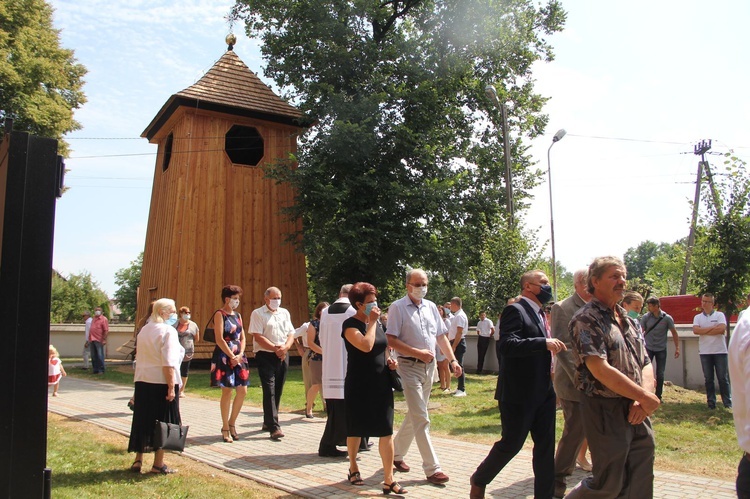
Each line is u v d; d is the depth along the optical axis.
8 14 24.80
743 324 3.57
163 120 22.56
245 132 23.36
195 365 19.89
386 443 5.97
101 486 6.07
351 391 6.07
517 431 5.11
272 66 23.39
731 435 8.57
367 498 5.77
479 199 23.42
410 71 22.69
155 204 23.67
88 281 53.97
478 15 23.30
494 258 17.16
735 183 11.70
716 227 11.62
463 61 23.14
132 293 71.12
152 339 6.69
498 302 16.66
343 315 7.66
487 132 26.03
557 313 6.15
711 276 11.44
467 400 12.24
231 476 6.64
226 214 21.11
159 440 6.39
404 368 6.48
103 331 19.86
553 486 5.11
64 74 27.86
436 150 22.83
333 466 7.09
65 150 27.20
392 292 24.17
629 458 4.17
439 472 6.26
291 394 13.53
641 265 94.38
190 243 20.28
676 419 9.73
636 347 4.33
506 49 24.67
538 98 26.42
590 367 4.08
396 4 24.41
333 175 21.62
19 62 25.05
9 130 4.12
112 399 12.98
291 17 23.00
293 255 22.27
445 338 6.81
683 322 23.36
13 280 3.96
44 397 4.00
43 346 4.02
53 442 8.09
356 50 22.06
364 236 20.50
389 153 22.19
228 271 20.83
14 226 4.01
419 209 21.55
